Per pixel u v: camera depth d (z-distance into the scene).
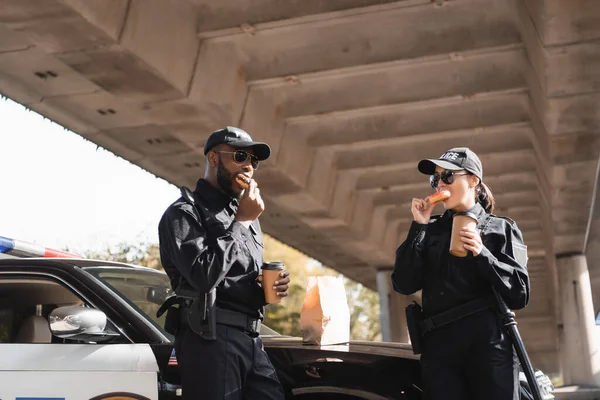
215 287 3.59
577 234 18.80
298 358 4.07
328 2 10.66
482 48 11.94
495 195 20.97
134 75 10.54
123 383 3.95
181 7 10.80
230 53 12.37
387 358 4.02
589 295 19.84
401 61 12.16
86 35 9.38
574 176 14.73
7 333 4.36
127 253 26.58
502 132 16.92
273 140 14.52
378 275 27.08
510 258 3.77
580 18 9.77
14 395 3.98
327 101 14.51
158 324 4.24
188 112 11.96
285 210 18.89
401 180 19.80
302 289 41.06
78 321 3.81
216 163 3.79
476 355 3.71
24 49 10.08
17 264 4.42
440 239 3.89
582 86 11.26
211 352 3.56
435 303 3.82
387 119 16.03
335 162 18.34
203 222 3.65
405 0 10.48
